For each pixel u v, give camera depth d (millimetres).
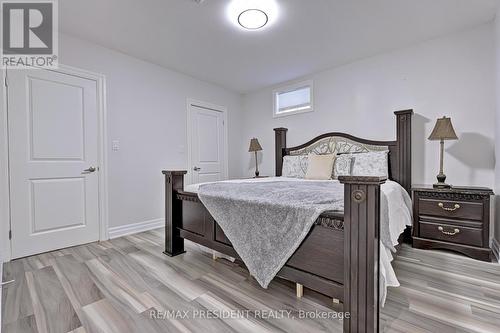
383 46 3090
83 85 2863
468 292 1739
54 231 2643
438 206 2547
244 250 1784
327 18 2475
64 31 2668
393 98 3227
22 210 2445
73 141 2789
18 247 2412
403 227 2348
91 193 2918
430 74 2959
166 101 3719
